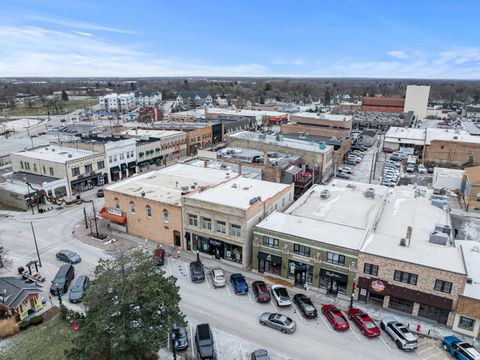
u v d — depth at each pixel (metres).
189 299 38.09
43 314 36.03
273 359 29.95
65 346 31.56
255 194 49.72
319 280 39.62
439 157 98.38
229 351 30.83
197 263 43.50
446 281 33.09
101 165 77.00
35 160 72.06
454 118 185.12
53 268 44.19
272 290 38.59
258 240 42.38
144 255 30.89
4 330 32.97
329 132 107.44
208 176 60.72
